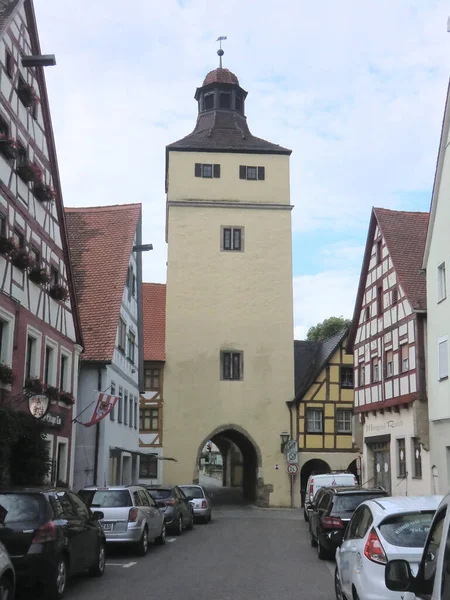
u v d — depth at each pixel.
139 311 37.34
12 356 18.30
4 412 16.11
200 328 42.38
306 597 10.84
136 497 16.61
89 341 28.14
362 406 34.06
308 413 41.91
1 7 19.27
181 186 43.62
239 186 43.94
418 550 7.51
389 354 30.52
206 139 44.75
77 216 35.38
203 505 28.22
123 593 11.04
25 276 19.53
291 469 40.78
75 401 24.72
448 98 24.98
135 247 33.84
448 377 24.42
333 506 15.81
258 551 17.70
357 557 7.96
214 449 96.38
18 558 9.89
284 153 44.53
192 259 43.03
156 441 41.09
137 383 36.97
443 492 24.77
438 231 25.92
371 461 33.91
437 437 25.64
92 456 26.94
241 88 47.16
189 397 41.69
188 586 11.80
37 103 21.39
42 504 10.51
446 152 25.52
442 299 25.23
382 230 31.36
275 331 42.66
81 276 31.42
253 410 41.81
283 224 43.81
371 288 33.22
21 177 19.53
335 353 42.62
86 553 11.88
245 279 43.06
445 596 4.14
